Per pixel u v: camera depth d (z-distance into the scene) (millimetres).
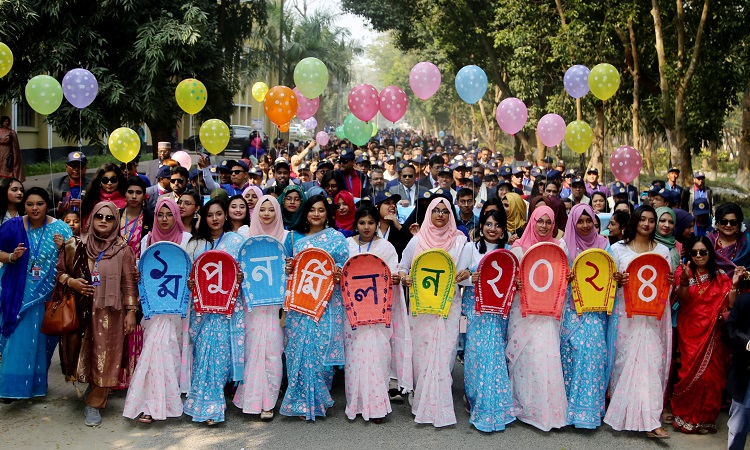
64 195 8906
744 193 27734
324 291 6086
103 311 5898
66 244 6051
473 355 6066
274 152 21297
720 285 5965
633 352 6000
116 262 5934
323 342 6102
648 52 21734
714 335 5957
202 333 6074
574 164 40969
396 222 7969
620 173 10469
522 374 6109
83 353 5965
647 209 6195
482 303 6027
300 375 6125
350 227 8242
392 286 6281
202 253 6004
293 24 47312
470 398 6145
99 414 6039
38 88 8867
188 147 32688
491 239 6391
